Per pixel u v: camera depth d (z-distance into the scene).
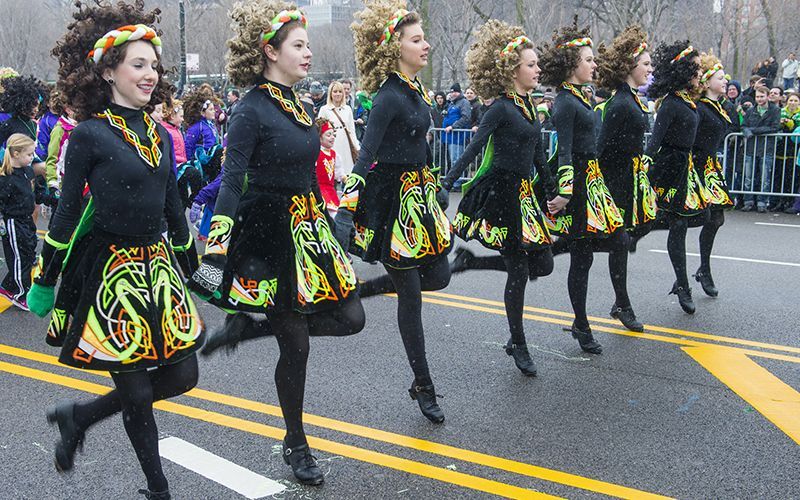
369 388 5.07
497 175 5.17
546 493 3.75
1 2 36.22
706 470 3.97
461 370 5.41
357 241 4.62
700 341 6.02
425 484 3.84
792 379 5.24
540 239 5.23
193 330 3.50
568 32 5.54
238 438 4.34
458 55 24.77
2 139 8.36
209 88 9.32
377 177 4.53
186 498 3.70
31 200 7.04
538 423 4.54
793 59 18.31
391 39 4.45
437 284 4.73
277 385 3.86
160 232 3.53
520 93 5.20
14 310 7.08
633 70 5.96
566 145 5.39
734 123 12.14
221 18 31.11
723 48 25.23
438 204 4.74
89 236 3.42
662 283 7.76
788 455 4.14
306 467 3.84
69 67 3.38
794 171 11.75
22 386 5.16
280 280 3.73
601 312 6.80
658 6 21.97
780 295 7.29
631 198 6.13
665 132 6.46
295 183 3.79
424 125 4.55
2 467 4.03
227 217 3.58
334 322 4.02
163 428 4.46
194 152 9.23
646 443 4.28
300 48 3.75
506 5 26.59
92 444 4.26
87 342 3.30
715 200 6.94
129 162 3.33
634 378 5.25
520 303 5.28
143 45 3.37
